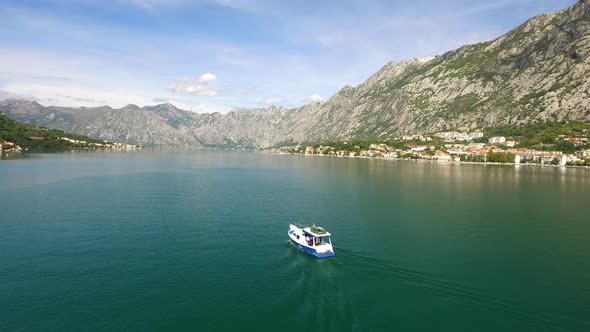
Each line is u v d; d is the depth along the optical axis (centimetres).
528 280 4872
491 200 11338
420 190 13375
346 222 8012
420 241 6638
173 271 4928
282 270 4994
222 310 3881
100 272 4862
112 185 12669
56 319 3678
